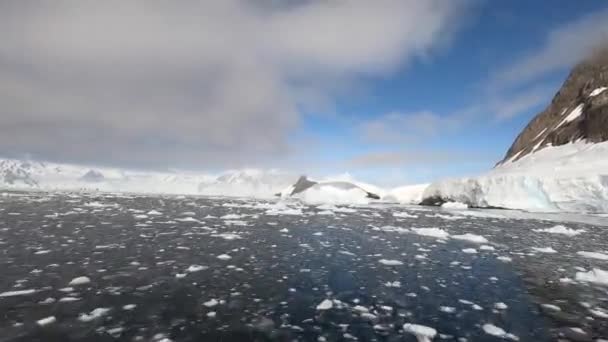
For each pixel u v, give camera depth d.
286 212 24.19
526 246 12.72
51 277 7.59
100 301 6.31
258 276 8.16
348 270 8.91
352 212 26.09
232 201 37.50
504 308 6.48
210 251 10.60
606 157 31.64
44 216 17.77
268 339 5.07
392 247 12.06
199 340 4.97
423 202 38.94
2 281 7.25
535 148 51.59
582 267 9.62
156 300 6.45
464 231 16.52
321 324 5.64
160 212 21.98
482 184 32.66
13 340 4.80
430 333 5.34
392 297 6.99
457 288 7.64
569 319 6.01
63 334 5.02
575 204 27.45
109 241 11.55
